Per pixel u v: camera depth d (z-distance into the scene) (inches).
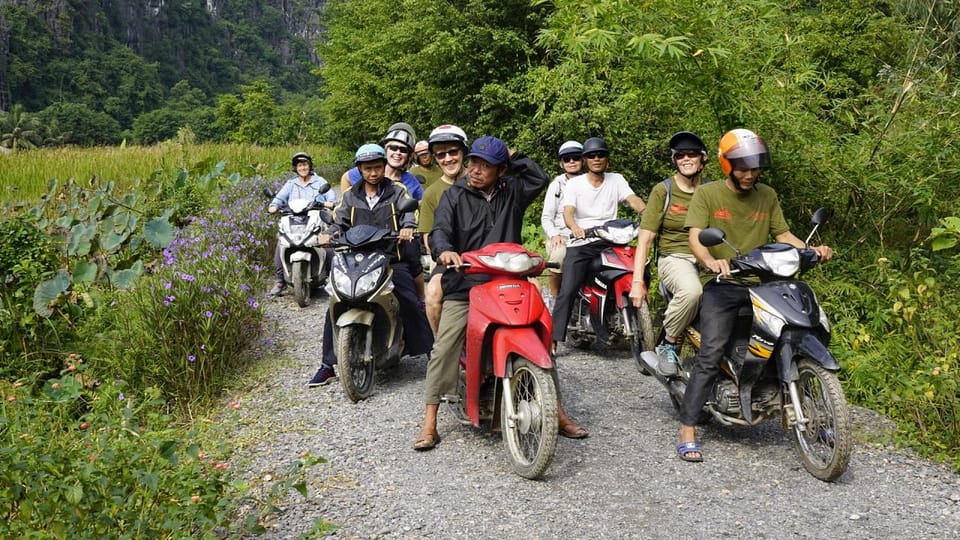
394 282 231.1
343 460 178.9
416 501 158.2
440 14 665.0
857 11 387.2
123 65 6840.6
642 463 175.6
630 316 247.4
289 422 203.2
